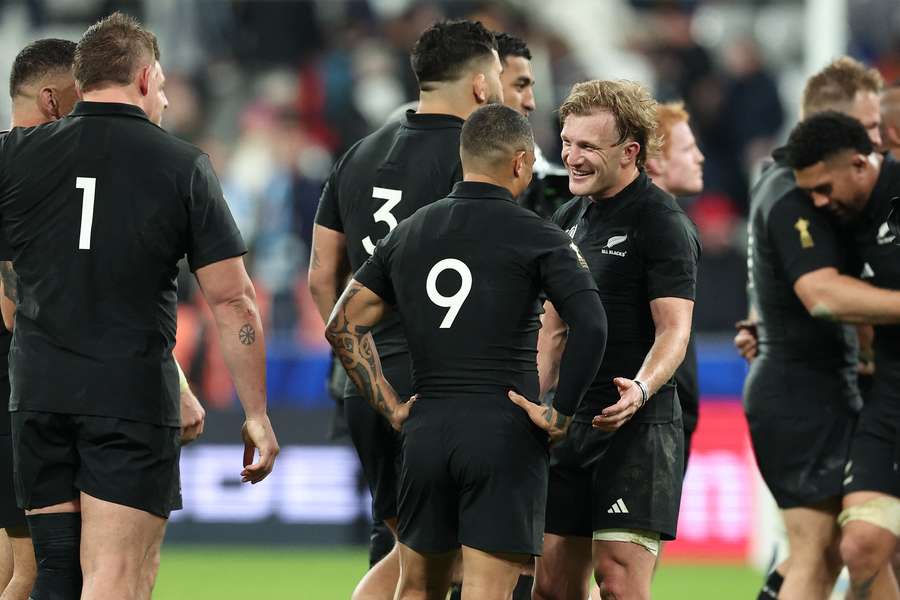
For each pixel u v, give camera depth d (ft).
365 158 64.54
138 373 55.01
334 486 124.57
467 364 54.39
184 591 102.94
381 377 56.54
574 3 186.39
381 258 56.49
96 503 54.60
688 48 172.65
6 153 56.29
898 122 75.46
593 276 60.34
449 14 174.50
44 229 55.21
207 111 170.30
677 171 73.61
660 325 58.54
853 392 69.56
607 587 60.34
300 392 126.62
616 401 60.75
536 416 53.93
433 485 54.80
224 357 56.80
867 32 175.73
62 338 54.80
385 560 67.36
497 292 54.29
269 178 149.79
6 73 175.32
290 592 102.78
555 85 163.12
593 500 61.05
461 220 55.06
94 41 56.70
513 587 55.16
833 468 68.28
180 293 126.00
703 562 120.98
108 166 55.21
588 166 59.11
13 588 61.98
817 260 66.18
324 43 178.91
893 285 65.77
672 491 60.75
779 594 69.72
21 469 55.83
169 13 178.70
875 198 65.72
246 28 178.40
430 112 63.52
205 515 124.67
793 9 193.88
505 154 55.36
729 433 121.80
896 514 65.26
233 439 124.47
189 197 55.57
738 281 129.70
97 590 53.72
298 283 141.90
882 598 66.64
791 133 66.59
